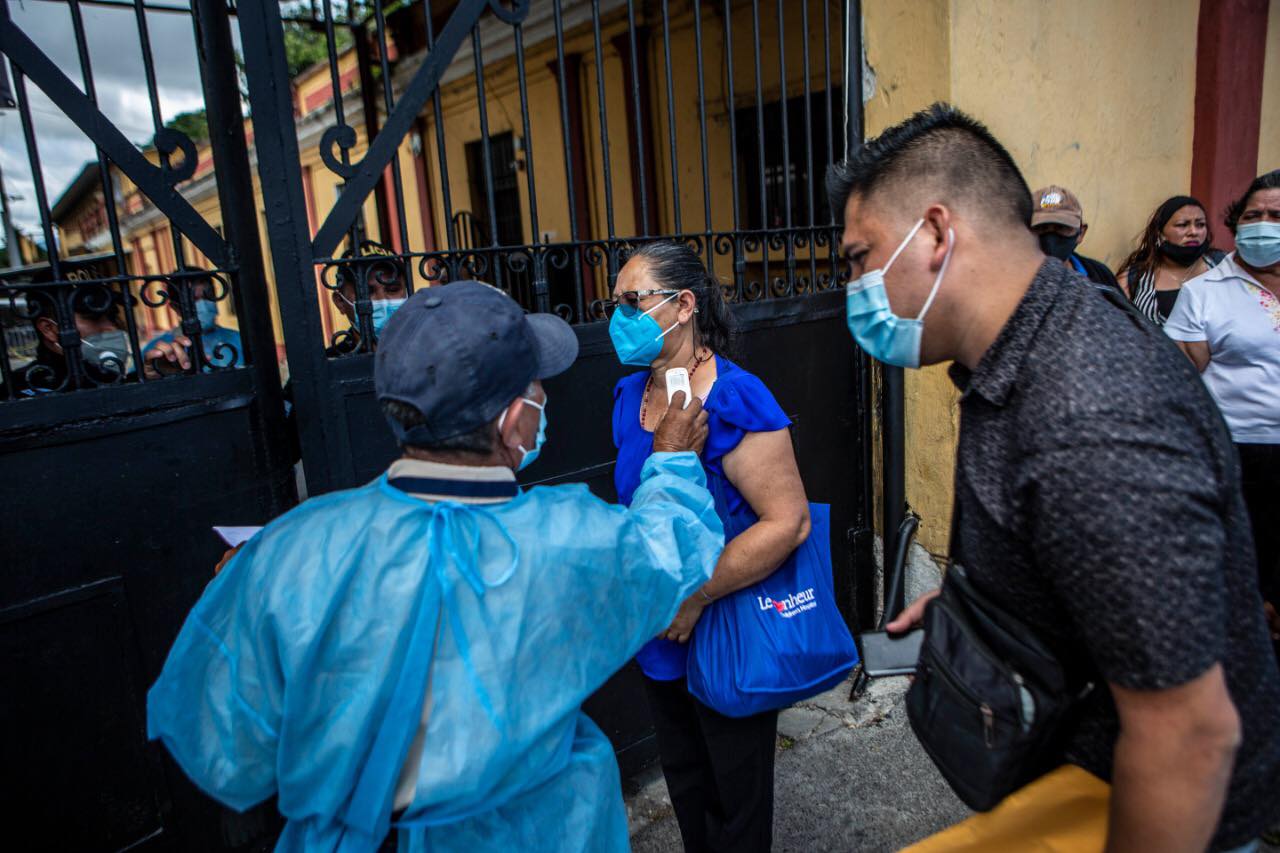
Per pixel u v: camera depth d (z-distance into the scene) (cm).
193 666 106
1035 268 108
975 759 113
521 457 125
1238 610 102
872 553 335
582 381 238
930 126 113
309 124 841
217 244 182
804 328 294
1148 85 389
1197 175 431
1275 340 274
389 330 113
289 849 119
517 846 114
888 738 283
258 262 191
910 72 296
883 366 316
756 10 265
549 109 715
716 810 200
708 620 176
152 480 177
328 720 103
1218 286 285
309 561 105
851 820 247
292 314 191
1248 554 102
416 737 104
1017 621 108
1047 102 329
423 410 108
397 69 726
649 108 630
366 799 103
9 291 158
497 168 811
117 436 171
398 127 199
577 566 111
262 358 190
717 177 606
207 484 184
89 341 219
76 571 170
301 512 114
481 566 107
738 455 172
